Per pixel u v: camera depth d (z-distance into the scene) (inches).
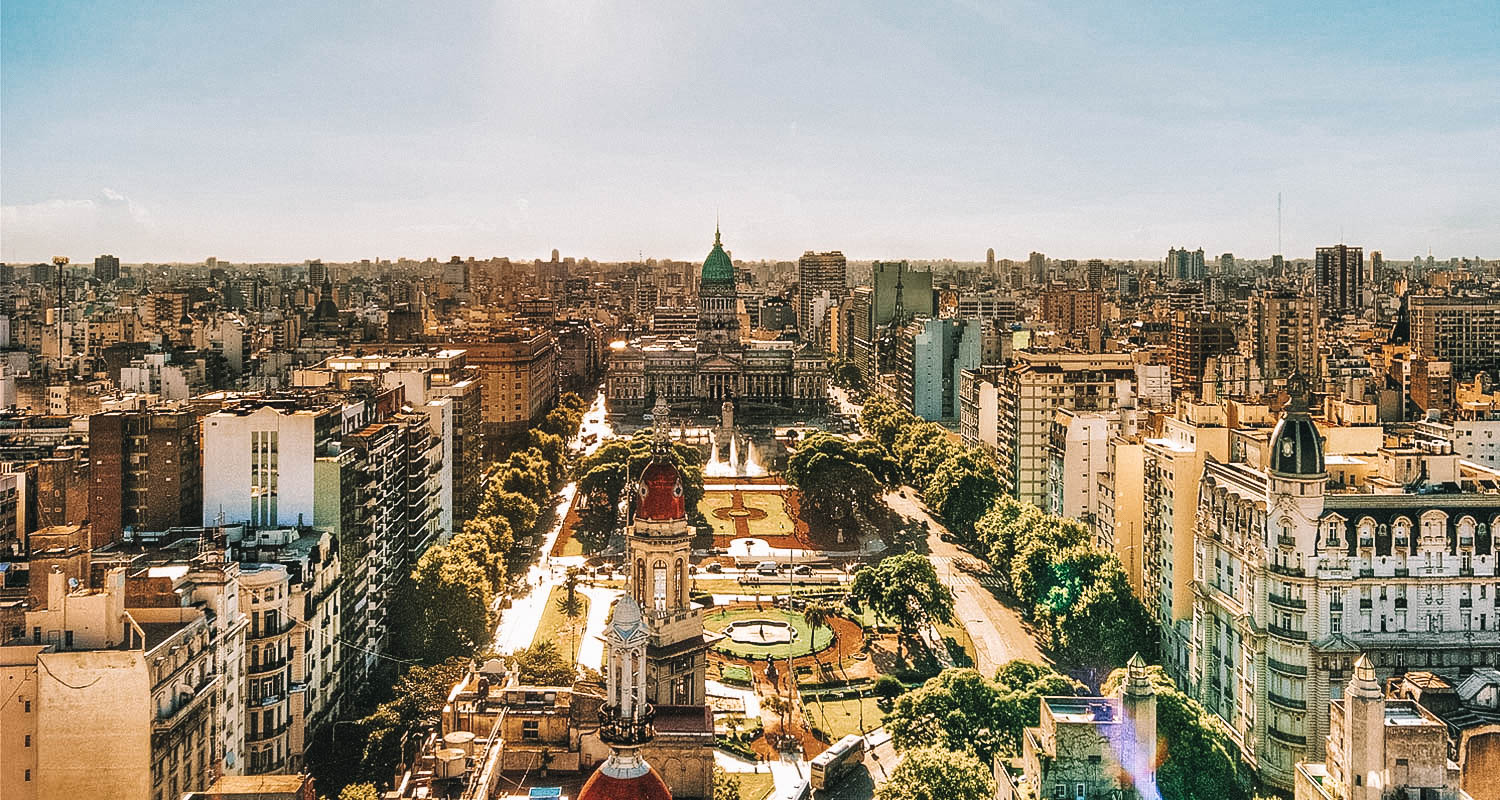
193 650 7770.7
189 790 7583.7
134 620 7514.8
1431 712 7672.2
